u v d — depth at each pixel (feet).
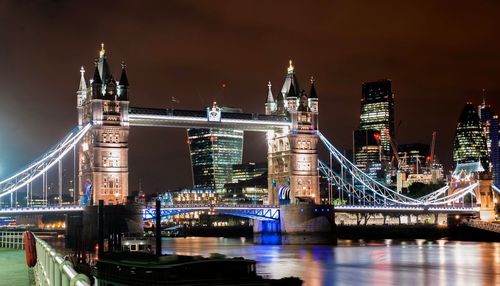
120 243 484.74
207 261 234.79
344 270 479.82
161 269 233.35
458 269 488.85
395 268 495.82
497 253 650.02
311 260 563.07
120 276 263.29
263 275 442.09
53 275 80.23
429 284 401.70
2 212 638.94
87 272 283.18
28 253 127.44
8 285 134.62
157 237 490.49
